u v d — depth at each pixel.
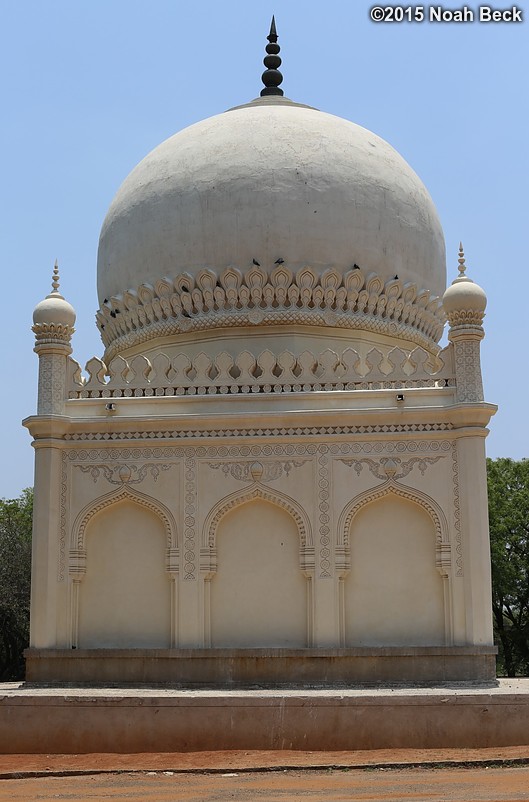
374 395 16.66
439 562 16.14
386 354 18.66
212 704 13.76
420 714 13.61
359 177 19.22
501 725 13.59
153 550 16.81
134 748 13.77
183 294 18.73
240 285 18.48
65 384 17.28
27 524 35.75
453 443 16.41
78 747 13.85
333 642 16.06
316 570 16.30
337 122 20.23
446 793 10.41
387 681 15.79
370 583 16.39
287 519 16.69
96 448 16.97
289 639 16.36
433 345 20.22
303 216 18.64
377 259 19.06
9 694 14.30
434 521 16.31
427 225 20.09
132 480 16.81
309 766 12.30
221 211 18.73
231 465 16.67
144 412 17.02
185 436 16.78
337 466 16.52
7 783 11.81
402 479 16.38
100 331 20.81
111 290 20.11
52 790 11.22
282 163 18.95
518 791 10.43
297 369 17.77
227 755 13.28
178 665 16.05
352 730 13.58
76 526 16.81
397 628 16.23
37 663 16.31
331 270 18.53
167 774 12.21
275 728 13.64
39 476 16.86
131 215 19.73
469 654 15.72
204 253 18.78
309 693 14.35
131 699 13.89
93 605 16.75
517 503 33.25
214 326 18.61
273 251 18.58
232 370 18.14
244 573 16.59
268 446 16.67
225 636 16.44
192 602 16.39
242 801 10.16
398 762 12.38
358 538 16.52
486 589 15.87
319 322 18.50
